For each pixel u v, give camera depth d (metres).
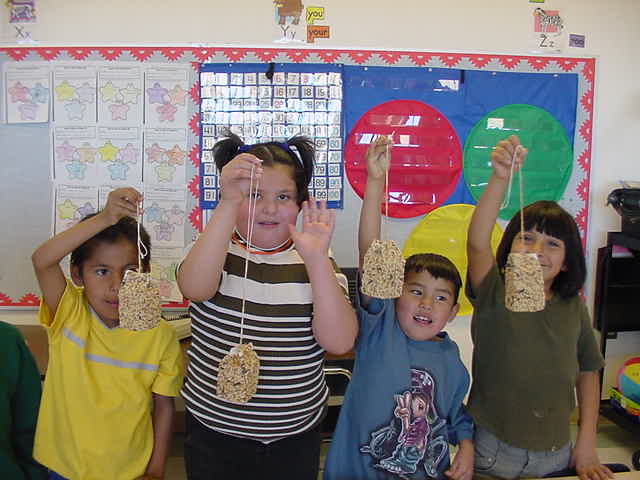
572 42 2.44
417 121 2.39
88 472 1.12
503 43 2.41
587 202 2.52
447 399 1.26
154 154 2.34
